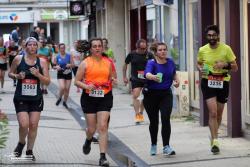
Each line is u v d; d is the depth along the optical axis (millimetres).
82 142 23172
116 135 24781
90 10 56812
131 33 44438
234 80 22609
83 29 92812
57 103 35531
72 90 46188
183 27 30234
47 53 41250
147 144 22469
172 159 19516
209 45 19875
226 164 18422
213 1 26000
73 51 38625
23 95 18719
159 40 35656
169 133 19859
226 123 25016
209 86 19797
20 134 19031
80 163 19062
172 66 19625
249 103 22469
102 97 18547
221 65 19531
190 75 28828
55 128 26844
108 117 18781
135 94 27219
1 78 42500
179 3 30875
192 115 28422
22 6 92750
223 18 25453
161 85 19562
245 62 22469
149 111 19984
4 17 92500
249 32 22219
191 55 28781
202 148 21078
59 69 34594
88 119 18922
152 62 19578
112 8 47000
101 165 18547
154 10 37438
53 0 93312
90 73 18469
